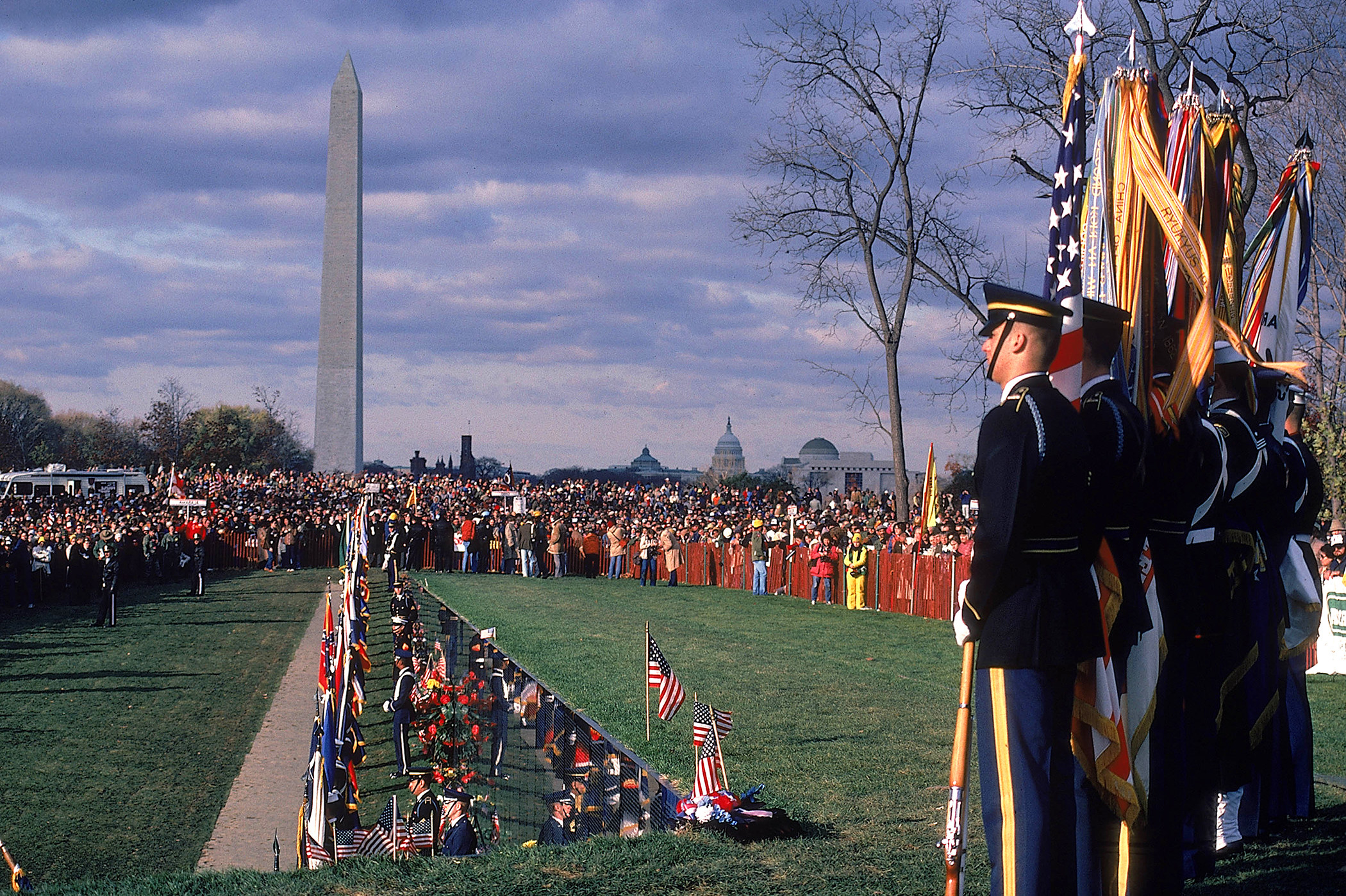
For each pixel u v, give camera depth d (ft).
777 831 23.18
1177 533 18.39
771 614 96.68
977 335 16.29
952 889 15.11
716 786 25.17
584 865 21.15
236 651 91.04
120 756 57.26
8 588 117.80
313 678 79.25
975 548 15.03
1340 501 79.00
